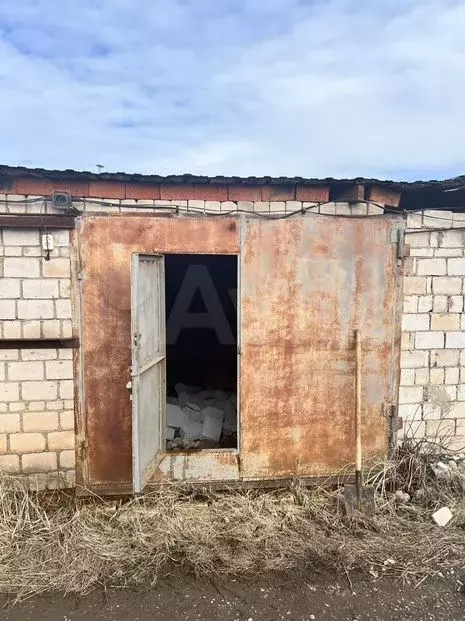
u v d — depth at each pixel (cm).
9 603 294
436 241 427
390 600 299
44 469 392
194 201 401
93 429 390
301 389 409
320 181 399
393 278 413
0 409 384
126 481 395
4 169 360
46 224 370
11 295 376
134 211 390
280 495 409
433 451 439
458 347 439
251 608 293
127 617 285
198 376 731
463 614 289
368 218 404
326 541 348
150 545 341
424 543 348
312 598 301
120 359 387
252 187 405
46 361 385
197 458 404
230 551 341
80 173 372
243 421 406
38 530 351
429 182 410
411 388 435
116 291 382
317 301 404
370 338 413
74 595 302
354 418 417
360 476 392
